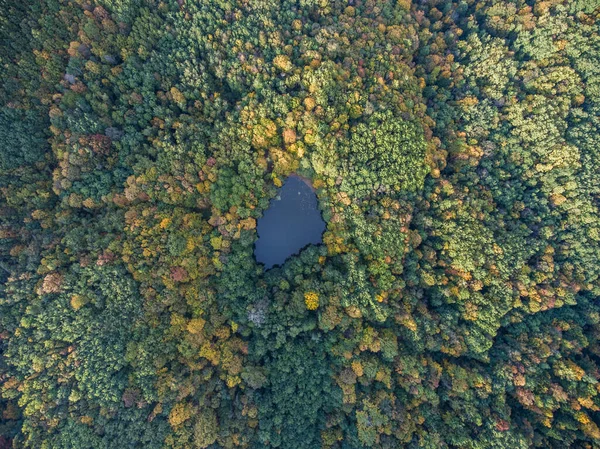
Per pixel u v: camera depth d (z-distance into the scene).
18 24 49.06
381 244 54.50
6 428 47.72
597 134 56.59
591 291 56.41
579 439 49.94
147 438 48.91
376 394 53.19
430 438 50.28
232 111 56.56
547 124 56.25
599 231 55.28
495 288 54.31
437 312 56.00
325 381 54.50
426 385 52.66
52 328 48.56
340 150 55.12
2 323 48.59
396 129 54.56
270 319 55.62
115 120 54.28
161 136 55.22
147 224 52.84
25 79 50.16
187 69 54.91
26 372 48.22
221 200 55.81
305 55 55.94
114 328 50.12
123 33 53.53
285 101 55.00
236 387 54.91
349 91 55.38
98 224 53.12
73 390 47.78
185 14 55.66
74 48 50.75
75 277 50.53
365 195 55.88
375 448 50.56
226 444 50.84
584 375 50.81
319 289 55.97
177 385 50.22
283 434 53.50
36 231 52.47
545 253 56.53
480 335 53.47
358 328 53.94
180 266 53.12
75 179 52.53
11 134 49.72
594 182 55.59
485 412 50.59
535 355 52.94
